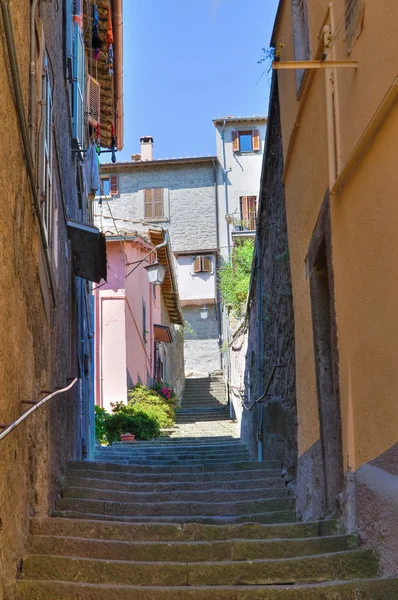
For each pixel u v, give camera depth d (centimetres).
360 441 407
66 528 430
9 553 339
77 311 876
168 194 2845
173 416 1703
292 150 632
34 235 439
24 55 400
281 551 400
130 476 647
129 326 1642
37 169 450
